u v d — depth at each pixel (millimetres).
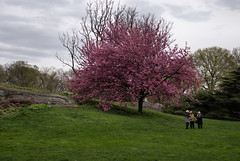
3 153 8477
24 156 8062
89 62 25828
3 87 28297
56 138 12500
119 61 24281
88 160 7664
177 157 8461
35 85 57062
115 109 26297
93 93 24734
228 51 50875
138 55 23828
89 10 36531
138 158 8078
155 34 26672
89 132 14484
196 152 9516
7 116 16828
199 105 41781
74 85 27438
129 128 16625
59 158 7855
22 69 58250
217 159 8344
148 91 22172
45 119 17172
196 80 24688
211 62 51562
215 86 49625
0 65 59719
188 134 15086
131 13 36344
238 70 40969
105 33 28781
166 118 25188
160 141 12055
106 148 9883
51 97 27578
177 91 23859
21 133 13336
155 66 24031
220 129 19766
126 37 25641
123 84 24922
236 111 39500
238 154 9305
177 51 23844
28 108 19500
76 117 18969
